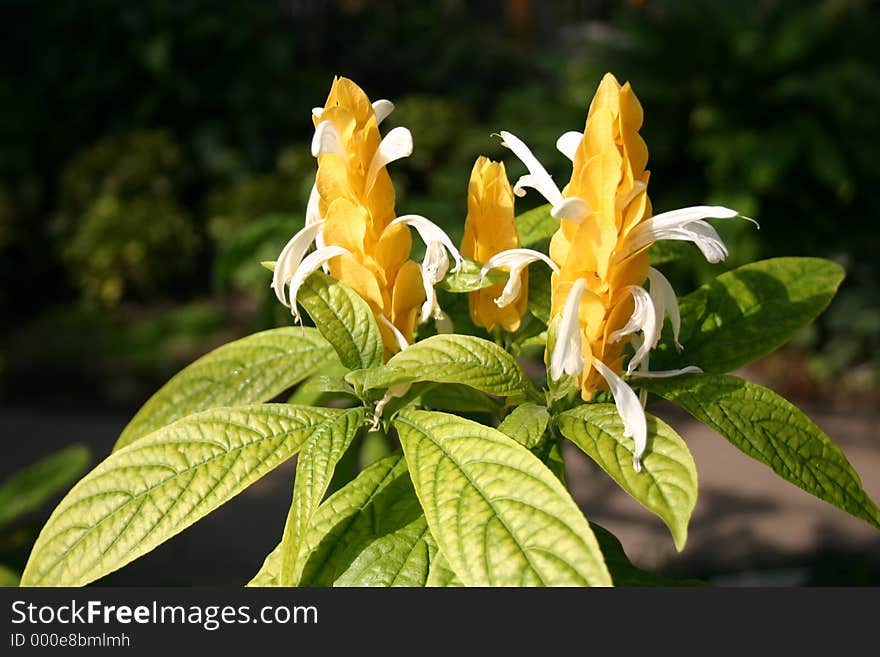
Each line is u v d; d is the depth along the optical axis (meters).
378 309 0.77
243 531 3.16
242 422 0.72
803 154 4.03
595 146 0.69
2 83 5.86
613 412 0.71
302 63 6.57
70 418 4.21
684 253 0.92
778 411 0.73
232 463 0.70
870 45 4.56
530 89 5.12
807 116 4.06
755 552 2.80
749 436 0.71
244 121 5.81
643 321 0.70
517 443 0.66
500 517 0.62
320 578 0.71
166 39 5.66
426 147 5.27
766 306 0.86
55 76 5.90
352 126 0.73
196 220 5.64
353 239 0.75
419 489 0.66
